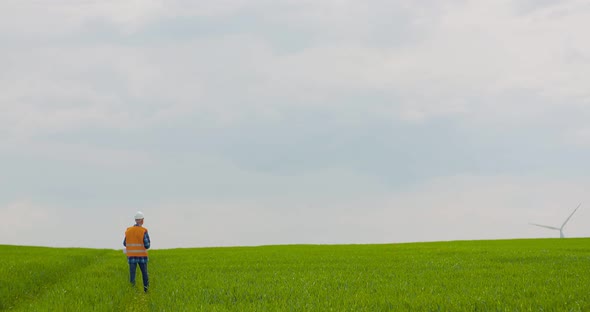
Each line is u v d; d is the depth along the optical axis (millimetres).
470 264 23812
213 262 26688
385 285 16750
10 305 16234
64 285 18266
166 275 20562
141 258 17906
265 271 22047
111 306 13703
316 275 19953
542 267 22016
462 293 14602
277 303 13445
